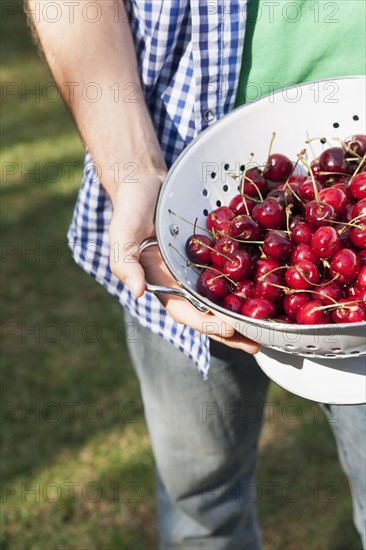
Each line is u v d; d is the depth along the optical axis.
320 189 1.09
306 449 1.59
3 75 3.76
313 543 1.45
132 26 1.14
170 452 1.26
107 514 1.50
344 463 1.17
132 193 1.06
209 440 1.24
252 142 1.11
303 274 1.00
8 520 1.50
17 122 3.21
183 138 1.14
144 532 1.48
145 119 1.11
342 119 1.11
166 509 1.32
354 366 1.01
